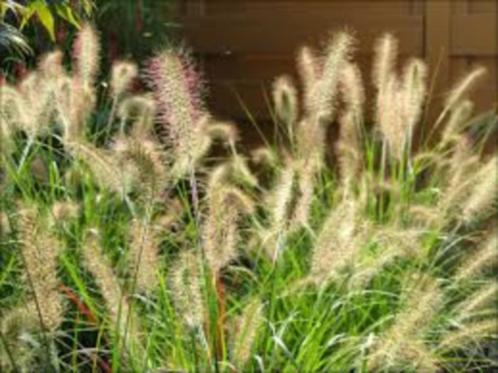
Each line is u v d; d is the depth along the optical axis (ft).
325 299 5.29
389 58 6.38
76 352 4.57
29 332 4.31
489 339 5.65
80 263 5.17
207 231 4.53
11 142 5.23
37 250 4.15
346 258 4.72
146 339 4.72
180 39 8.73
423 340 4.90
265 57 8.74
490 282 5.60
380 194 6.20
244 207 5.38
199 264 4.52
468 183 5.70
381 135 6.96
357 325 5.22
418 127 8.41
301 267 5.56
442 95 8.36
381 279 5.65
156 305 4.69
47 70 5.31
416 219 6.03
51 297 4.17
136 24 7.74
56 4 5.22
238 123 8.79
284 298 5.17
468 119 8.33
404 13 8.55
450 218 5.87
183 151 4.55
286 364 4.80
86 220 5.37
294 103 6.51
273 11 8.70
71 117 5.34
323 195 6.36
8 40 5.38
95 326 4.81
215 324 4.64
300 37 8.68
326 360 4.78
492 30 8.40
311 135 5.88
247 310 4.52
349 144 6.40
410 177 6.19
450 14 8.46
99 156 4.87
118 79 5.73
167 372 4.47
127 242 5.16
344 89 6.37
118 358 4.36
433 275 5.67
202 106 4.99
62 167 5.80
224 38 8.78
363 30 8.59
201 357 4.51
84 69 5.38
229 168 6.69
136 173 4.63
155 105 5.35
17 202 4.73
